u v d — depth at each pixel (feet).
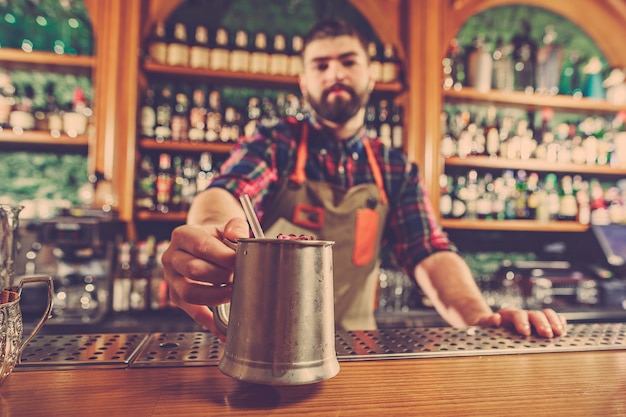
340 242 5.18
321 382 1.86
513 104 8.70
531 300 7.93
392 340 2.57
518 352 2.34
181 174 7.81
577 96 9.22
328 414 1.54
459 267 4.37
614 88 9.14
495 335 2.72
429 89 7.81
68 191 7.93
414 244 4.99
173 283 2.24
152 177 7.55
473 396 1.73
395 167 5.51
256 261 1.70
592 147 8.86
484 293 8.14
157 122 7.65
